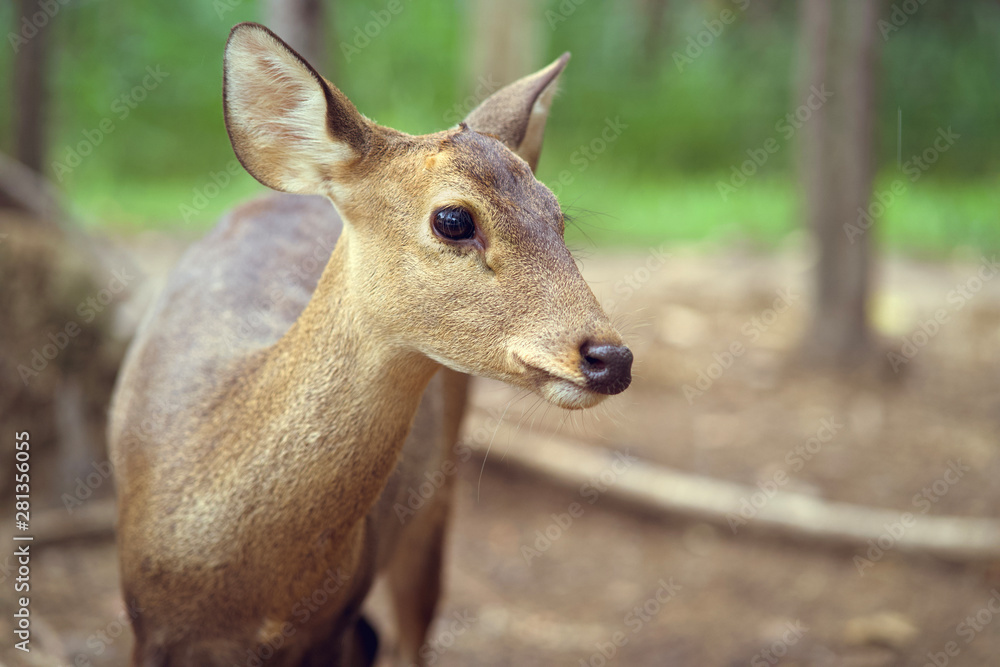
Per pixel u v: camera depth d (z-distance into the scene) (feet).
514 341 6.68
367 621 9.37
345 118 7.09
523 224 6.82
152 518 7.50
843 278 22.07
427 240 6.84
